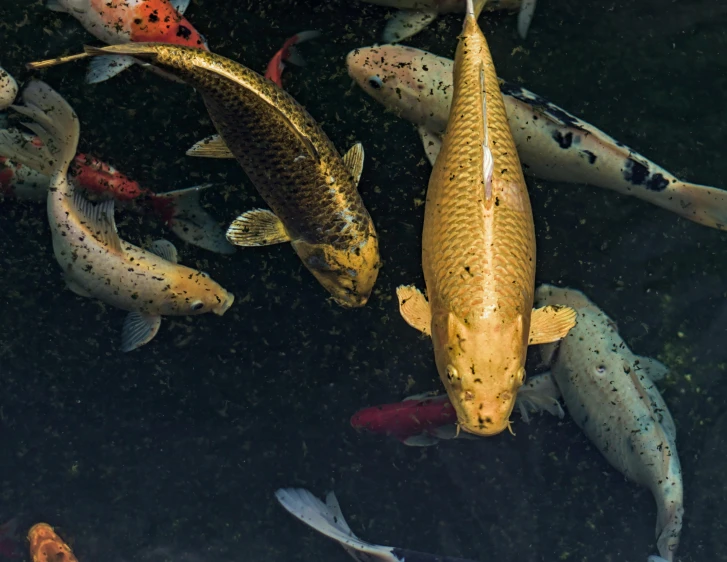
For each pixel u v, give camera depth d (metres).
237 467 2.44
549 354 2.35
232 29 2.41
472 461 2.42
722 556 2.41
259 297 2.41
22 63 2.40
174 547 2.45
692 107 2.42
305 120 2.17
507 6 2.42
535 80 2.42
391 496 2.43
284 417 2.43
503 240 2.00
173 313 2.37
